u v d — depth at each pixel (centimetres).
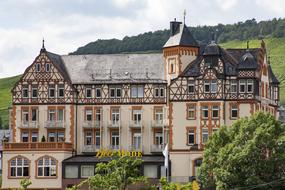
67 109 15412
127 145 15312
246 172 12062
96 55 15962
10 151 15050
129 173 12188
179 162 14662
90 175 14850
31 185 14962
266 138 12212
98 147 15338
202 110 14738
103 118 15425
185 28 15400
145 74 15488
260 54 15162
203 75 14762
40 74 15512
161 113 15288
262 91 15300
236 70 14775
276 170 12175
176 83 14888
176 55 15188
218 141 12625
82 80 15538
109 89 15462
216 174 12119
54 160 14962
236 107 14725
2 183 15012
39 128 15438
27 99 15500
